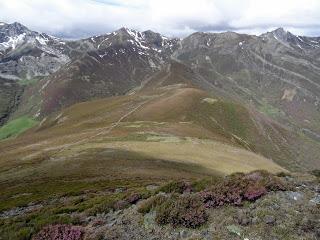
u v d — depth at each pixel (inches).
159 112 6766.7
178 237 709.9
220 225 716.0
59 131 6072.8
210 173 2851.9
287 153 7844.5
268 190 848.3
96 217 890.7
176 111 6845.5
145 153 3410.4
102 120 6520.7
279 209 760.3
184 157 3380.9
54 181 2362.2
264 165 3742.6
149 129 4992.6
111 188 1761.8
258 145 7313.0
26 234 802.8
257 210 753.0
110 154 3314.5
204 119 6929.1
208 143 4404.5
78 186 2028.8
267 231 685.9
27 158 3629.4
